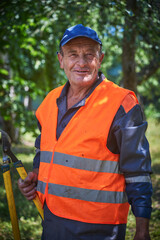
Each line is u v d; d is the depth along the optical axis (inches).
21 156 151.8
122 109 61.4
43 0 169.2
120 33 178.5
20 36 220.8
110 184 61.8
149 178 60.1
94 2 146.2
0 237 120.6
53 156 65.2
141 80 283.6
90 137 61.5
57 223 63.4
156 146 414.0
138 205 58.2
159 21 140.7
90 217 61.1
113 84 66.4
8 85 270.8
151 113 598.2
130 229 142.3
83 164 61.7
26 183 71.7
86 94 67.2
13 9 166.1
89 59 65.6
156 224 144.1
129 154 59.1
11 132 381.4
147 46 220.4
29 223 147.4
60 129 66.8
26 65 327.6
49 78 351.6
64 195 63.0
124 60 200.5
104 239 61.1
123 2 144.8
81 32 64.2
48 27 206.2
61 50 69.1
